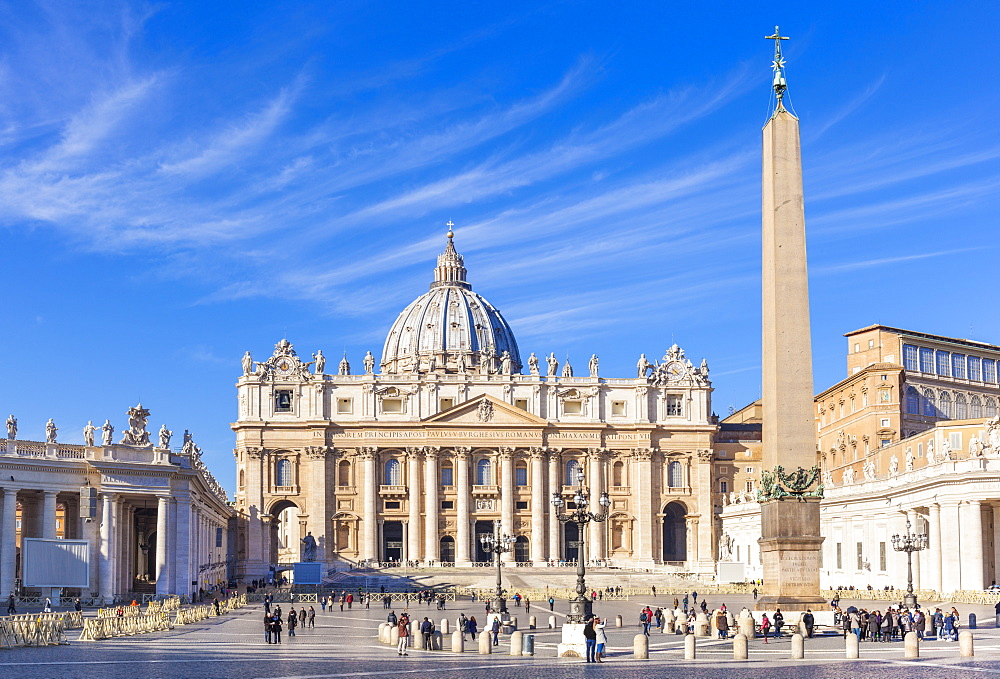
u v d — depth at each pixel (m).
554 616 80.31
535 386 162.25
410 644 53.75
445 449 160.00
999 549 84.19
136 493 81.69
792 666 40.19
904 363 132.12
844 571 105.12
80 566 72.94
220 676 38.25
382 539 158.50
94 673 39.03
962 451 101.31
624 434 162.00
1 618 51.66
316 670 40.59
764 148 49.22
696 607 93.44
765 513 50.59
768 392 49.31
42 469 76.69
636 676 37.66
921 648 47.91
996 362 141.00
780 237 48.03
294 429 158.62
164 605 70.44
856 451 134.62
